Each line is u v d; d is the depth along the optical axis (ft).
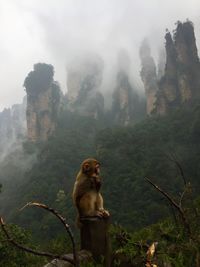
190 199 16.63
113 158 240.94
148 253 11.64
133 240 17.60
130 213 186.70
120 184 214.48
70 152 344.49
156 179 196.24
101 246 18.69
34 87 437.58
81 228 19.30
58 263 15.10
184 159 210.59
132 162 232.73
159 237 17.46
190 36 365.20
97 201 19.94
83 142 383.04
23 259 44.70
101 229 18.99
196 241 14.29
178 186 185.78
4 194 357.41
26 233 50.39
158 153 228.63
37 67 447.01
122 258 17.54
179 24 371.76
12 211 279.08
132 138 261.44
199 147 226.58
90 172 20.29
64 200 227.61
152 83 456.86
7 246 43.86
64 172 314.96
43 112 431.84
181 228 16.66
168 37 372.17
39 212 251.80
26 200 270.87
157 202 184.96
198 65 357.00
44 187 284.61
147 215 179.42
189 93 343.46
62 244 31.35
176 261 14.93
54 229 199.11
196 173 191.93
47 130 428.97
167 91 350.64
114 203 203.72
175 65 360.48
